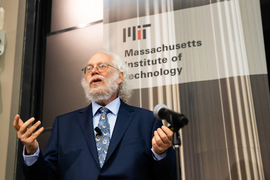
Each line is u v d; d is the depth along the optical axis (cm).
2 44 329
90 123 196
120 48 295
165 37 284
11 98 313
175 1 291
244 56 250
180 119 124
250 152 227
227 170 229
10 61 328
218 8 271
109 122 201
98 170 172
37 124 168
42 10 349
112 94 223
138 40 291
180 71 268
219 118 244
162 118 141
